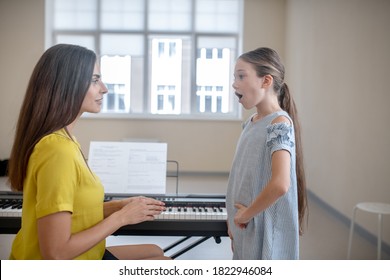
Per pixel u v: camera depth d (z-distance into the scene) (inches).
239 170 55.6
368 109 129.3
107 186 76.5
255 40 255.0
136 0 260.1
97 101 47.7
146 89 267.3
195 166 261.3
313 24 192.2
